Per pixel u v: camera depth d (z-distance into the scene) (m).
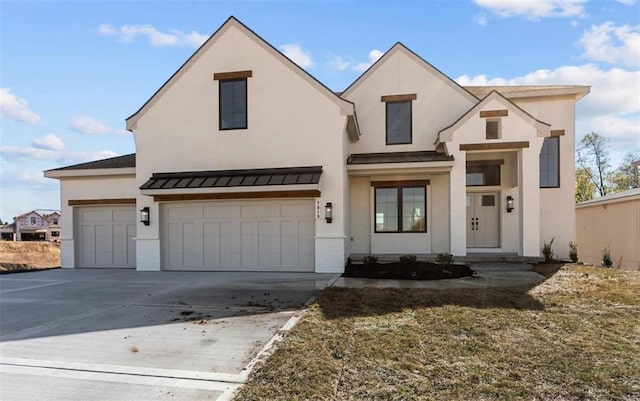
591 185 37.88
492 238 14.57
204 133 12.76
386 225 14.34
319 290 8.92
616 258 16.38
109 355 4.82
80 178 14.50
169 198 12.53
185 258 12.82
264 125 12.46
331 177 12.07
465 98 14.49
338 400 3.48
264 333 5.65
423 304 7.11
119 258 14.35
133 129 13.16
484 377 3.94
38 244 33.91
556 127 14.45
